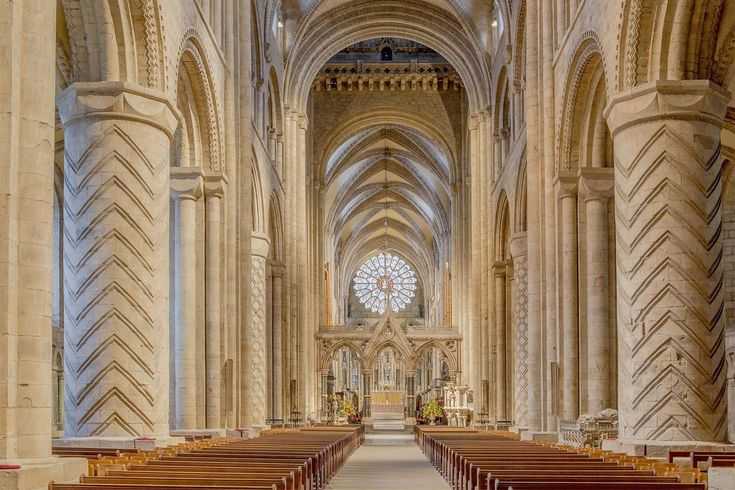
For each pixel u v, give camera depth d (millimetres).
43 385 12016
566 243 25500
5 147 11727
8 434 11492
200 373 25562
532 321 28172
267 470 12359
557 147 25938
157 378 18422
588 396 24484
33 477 10586
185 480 10680
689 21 18109
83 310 18047
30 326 11883
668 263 17891
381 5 45125
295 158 45531
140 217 18375
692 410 17516
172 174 25453
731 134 28500
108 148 18266
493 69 41406
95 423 17781
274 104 41750
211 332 25812
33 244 11969
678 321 17719
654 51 18453
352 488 19781
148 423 18094
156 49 19078
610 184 24500
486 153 44188
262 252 35344
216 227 26047
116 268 18094
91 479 10586
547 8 27078
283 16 43094
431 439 29438
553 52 26906
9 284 11648
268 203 38156
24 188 11961
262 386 35000
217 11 26422
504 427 40781
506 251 41500
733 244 29891
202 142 25906
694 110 18031
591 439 21234
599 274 24312
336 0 44406
